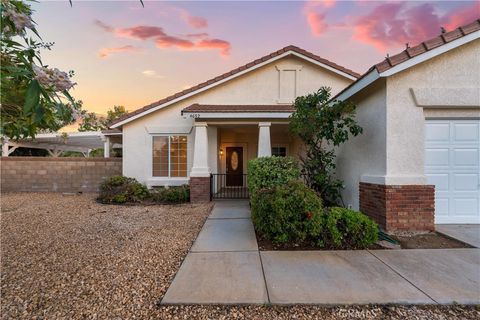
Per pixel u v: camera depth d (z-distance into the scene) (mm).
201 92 12445
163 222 7012
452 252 4656
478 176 6113
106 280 3686
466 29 5469
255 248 4973
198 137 10484
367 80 6164
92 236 5699
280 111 10258
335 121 7785
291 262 4285
